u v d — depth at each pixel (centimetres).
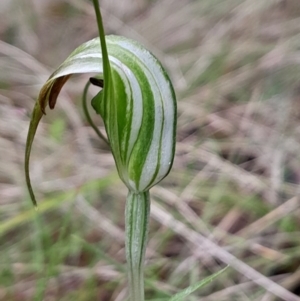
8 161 32
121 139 16
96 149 35
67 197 27
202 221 28
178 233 27
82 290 25
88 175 32
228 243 27
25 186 30
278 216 27
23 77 41
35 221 26
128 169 16
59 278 25
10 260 26
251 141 33
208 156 32
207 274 25
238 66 40
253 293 25
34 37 49
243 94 37
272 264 26
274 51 39
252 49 40
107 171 32
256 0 44
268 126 34
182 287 25
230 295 24
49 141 34
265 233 28
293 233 27
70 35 50
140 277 17
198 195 30
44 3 53
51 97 16
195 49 43
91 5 52
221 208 29
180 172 31
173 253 28
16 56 42
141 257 17
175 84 39
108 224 28
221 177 30
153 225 29
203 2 47
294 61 38
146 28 47
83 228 28
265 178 30
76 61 15
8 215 29
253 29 43
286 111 34
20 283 25
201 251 26
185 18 47
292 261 26
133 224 17
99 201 30
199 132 35
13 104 39
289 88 37
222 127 34
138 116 15
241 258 26
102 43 15
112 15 50
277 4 44
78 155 33
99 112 16
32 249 27
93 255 27
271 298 24
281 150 32
